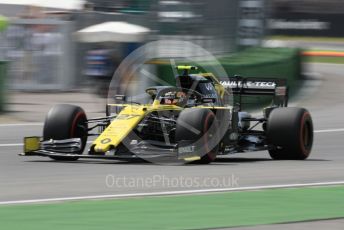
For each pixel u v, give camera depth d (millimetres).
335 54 144750
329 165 35312
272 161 36969
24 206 23531
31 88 79625
